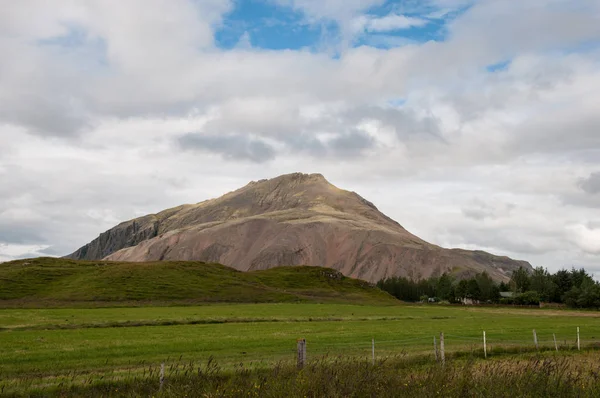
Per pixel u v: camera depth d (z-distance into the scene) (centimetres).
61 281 14675
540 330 6869
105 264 18175
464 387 2041
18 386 2659
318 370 2192
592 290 17675
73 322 7169
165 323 7319
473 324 8031
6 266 16662
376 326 7300
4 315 8381
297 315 9569
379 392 2000
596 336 6062
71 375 2998
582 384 2162
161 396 2153
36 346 4538
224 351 4234
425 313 11925
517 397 1928
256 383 2072
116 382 2686
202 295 14388
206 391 2061
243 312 10156
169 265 17975
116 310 10175
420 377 2341
